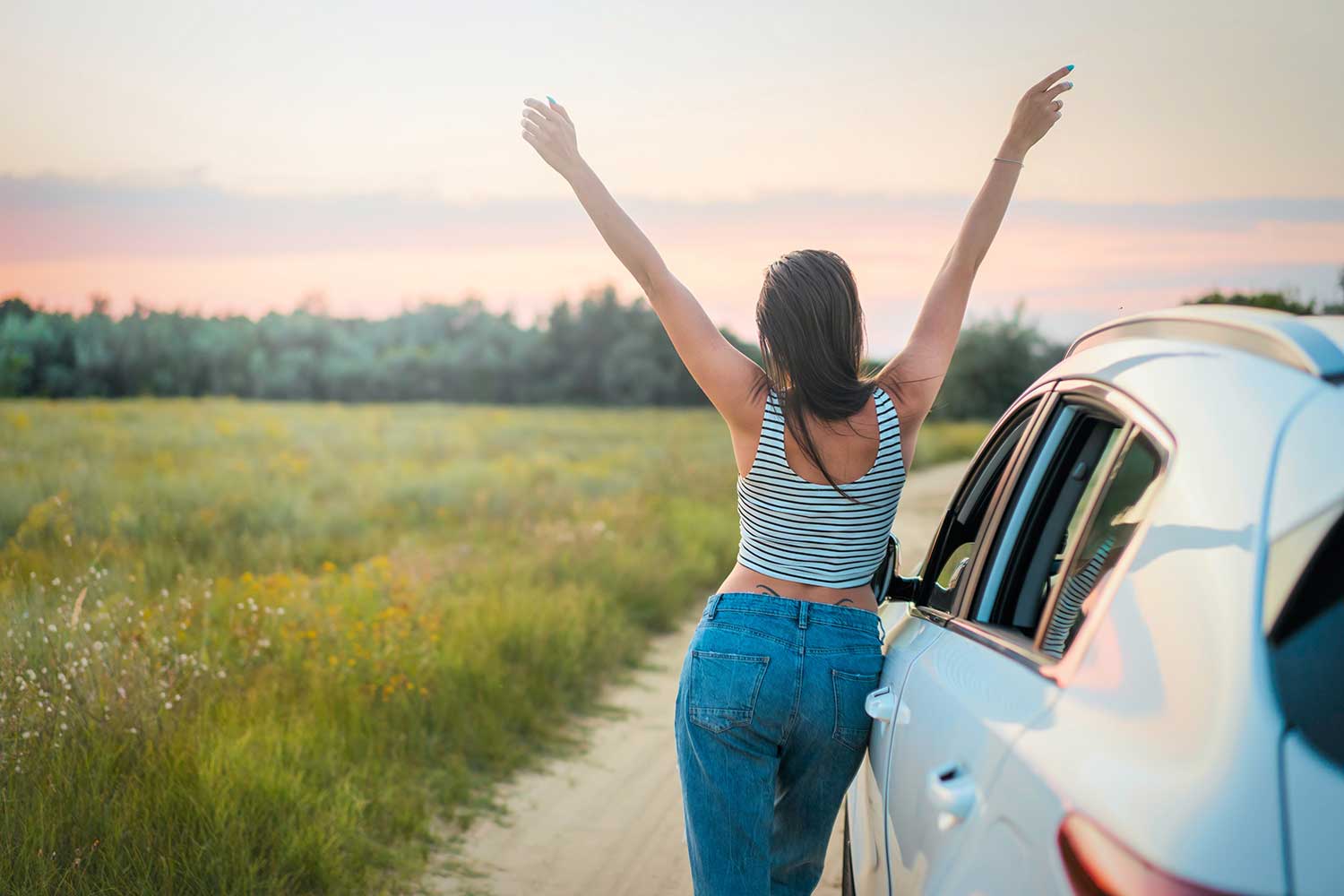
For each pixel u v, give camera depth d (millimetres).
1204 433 1373
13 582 5977
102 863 3307
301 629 6059
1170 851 1000
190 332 70938
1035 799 1255
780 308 2129
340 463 20312
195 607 6211
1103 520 1618
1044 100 2406
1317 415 1271
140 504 11391
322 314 97375
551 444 32219
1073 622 1556
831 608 2180
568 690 6449
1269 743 1039
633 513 12406
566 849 4219
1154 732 1152
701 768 2154
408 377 98000
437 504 14422
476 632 6531
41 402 36531
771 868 2354
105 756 3846
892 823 1977
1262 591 1144
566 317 107562
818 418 2135
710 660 2146
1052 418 2061
